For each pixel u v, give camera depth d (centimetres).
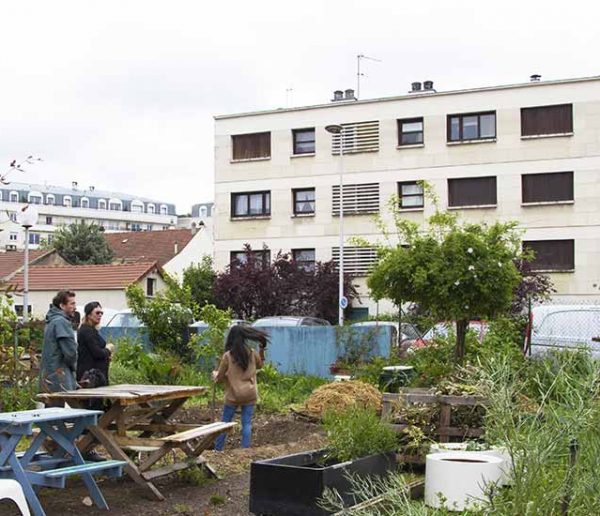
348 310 4056
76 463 812
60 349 1002
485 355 1049
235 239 4459
